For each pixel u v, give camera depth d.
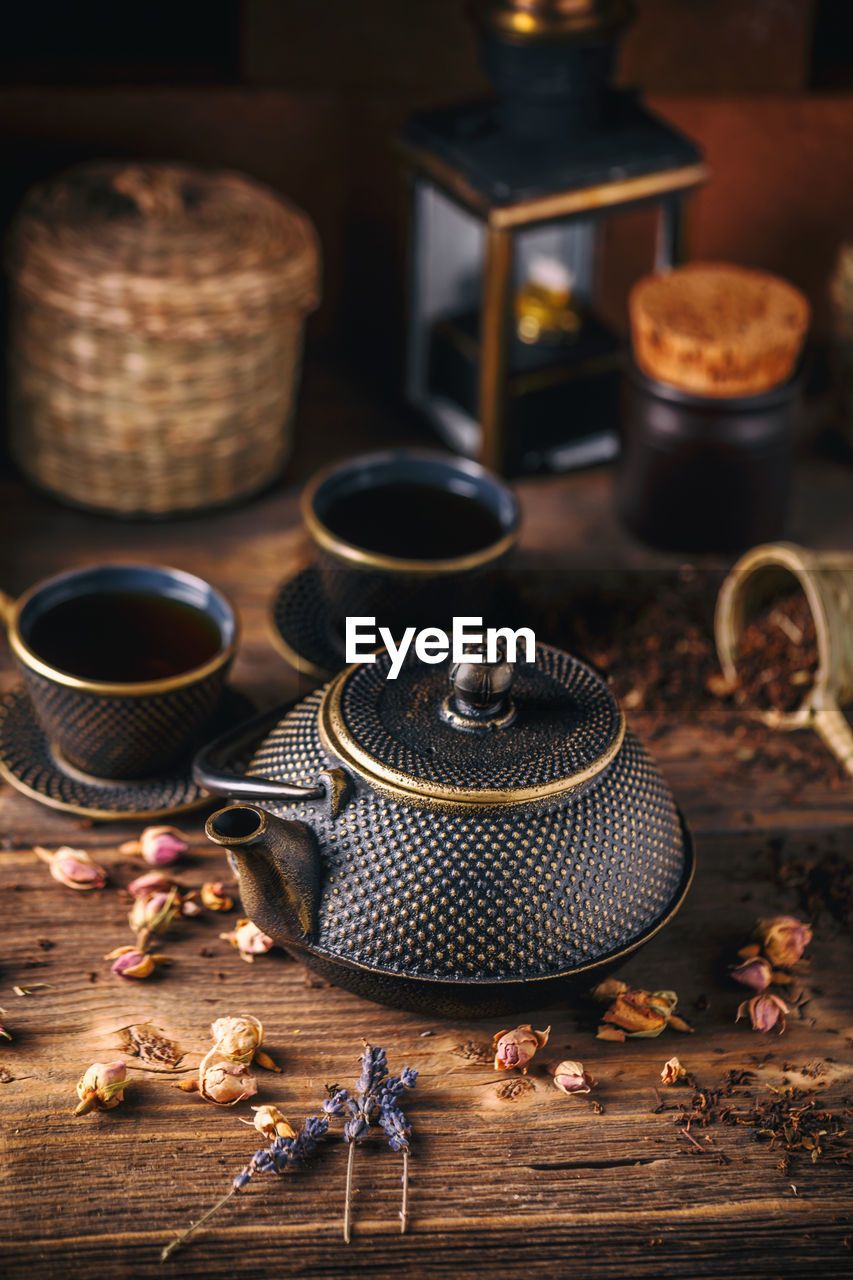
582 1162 0.67
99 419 0.89
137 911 0.73
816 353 1.10
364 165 1.02
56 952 0.73
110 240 0.87
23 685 0.81
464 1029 0.71
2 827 0.77
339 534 0.83
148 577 0.79
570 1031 0.71
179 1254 0.64
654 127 0.93
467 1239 0.65
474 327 1.00
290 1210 0.65
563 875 0.65
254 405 0.92
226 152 1.01
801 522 0.97
